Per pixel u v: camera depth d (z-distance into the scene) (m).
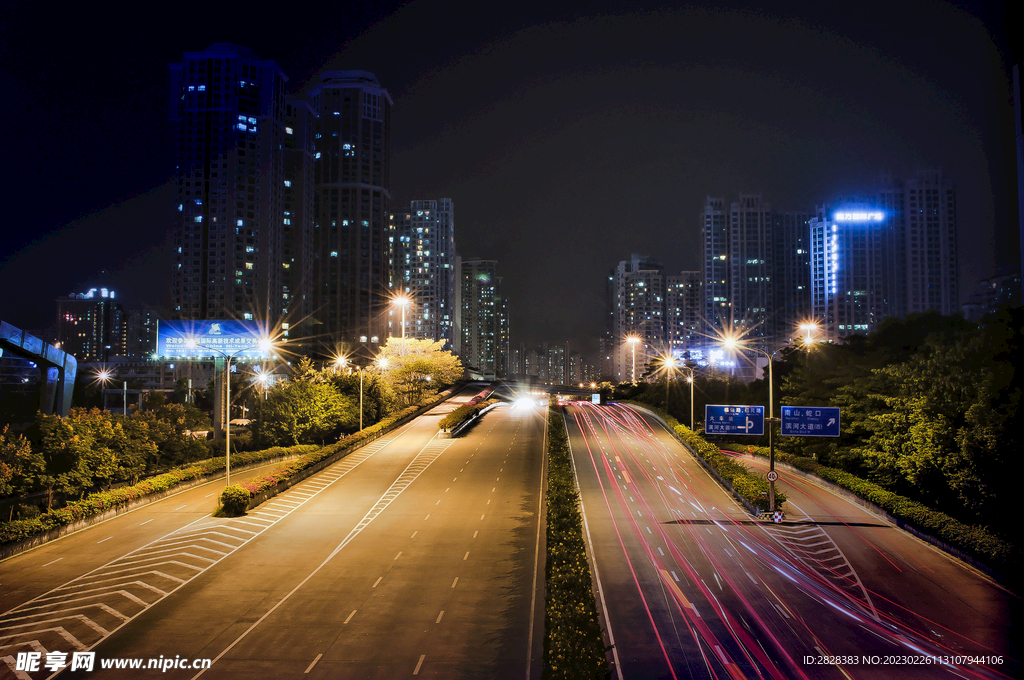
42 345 70.25
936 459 42.03
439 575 32.75
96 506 43.97
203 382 163.25
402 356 124.88
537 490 53.44
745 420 48.31
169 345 78.88
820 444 62.69
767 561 34.75
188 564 34.78
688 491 53.00
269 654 23.77
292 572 33.34
